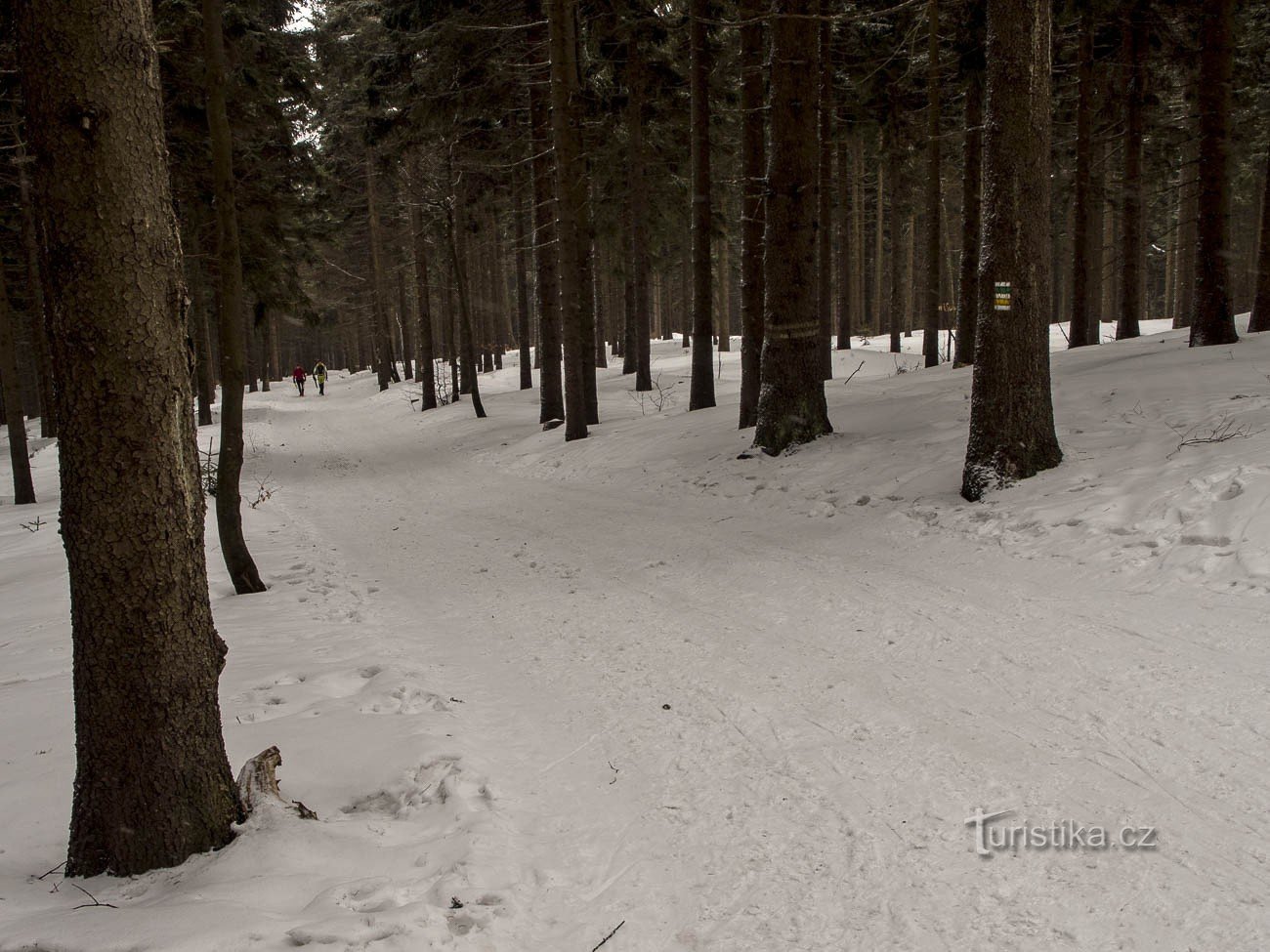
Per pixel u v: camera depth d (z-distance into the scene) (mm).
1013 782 3613
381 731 4598
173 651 3242
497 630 6773
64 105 2912
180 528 3256
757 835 3398
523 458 17656
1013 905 2805
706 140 17078
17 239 22469
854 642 5582
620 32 19172
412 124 21922
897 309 30438
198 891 2980
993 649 5125
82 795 3254
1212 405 8938
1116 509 6953
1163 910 2717
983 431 8391
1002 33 8000
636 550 9156
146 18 3119
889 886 2973
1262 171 27641
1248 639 4707
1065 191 23422
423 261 30844
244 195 18172
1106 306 38250
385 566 9711
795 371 11961
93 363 3039
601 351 36312
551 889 3141
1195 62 18562
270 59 16734
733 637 5977
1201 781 3477
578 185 20203
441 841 3436
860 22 18719
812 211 11773
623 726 4637
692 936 2805
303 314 23547
